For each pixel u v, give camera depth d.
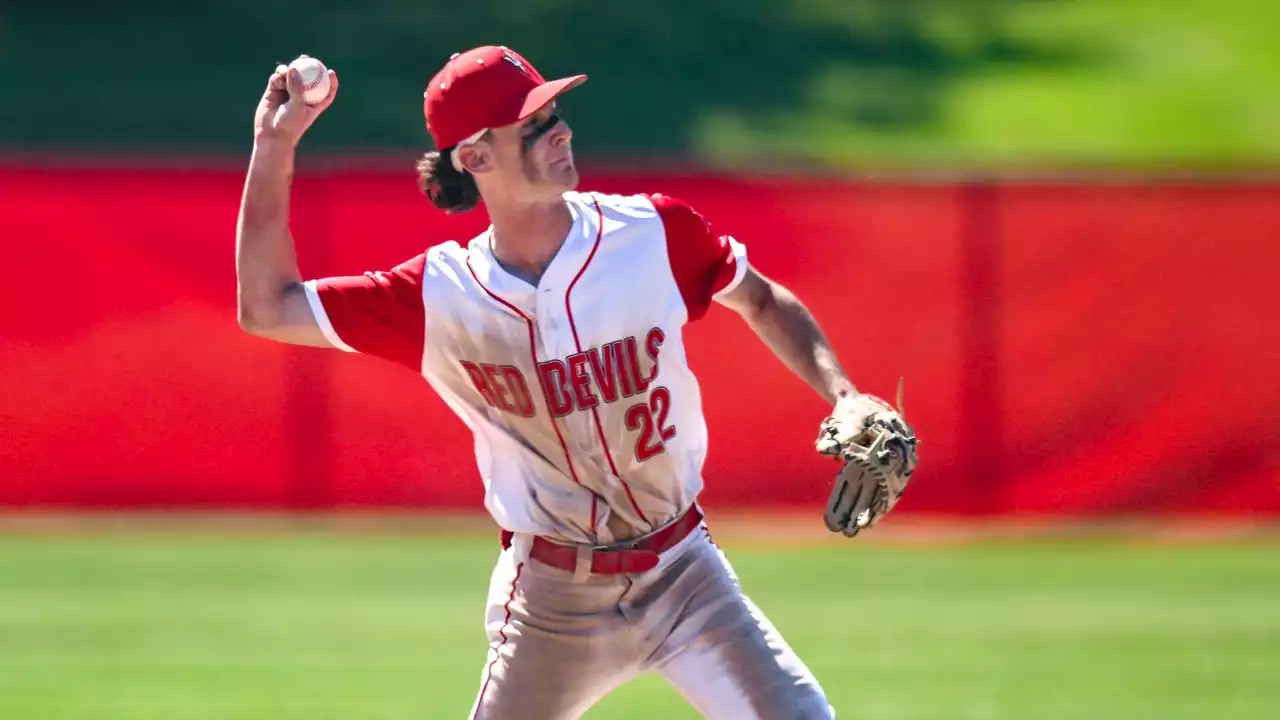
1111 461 37.91
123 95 77.56
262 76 80.44
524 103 13.12
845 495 13.51
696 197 38.34
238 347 37.59
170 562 34.38
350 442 37.72
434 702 23.52
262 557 34.91
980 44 90.25
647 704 24.02
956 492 37.94
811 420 37.69
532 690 14.28
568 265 13.41
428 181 14.06
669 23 88.12
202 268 37.56
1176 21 93.12
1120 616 29.25
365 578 32.84
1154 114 81.12
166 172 37.50
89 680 25.05
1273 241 37.84
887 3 93.62
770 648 13.97
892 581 32.66
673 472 13.99
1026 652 26.61
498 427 13.97
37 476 37.44
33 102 76.44
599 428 13.69
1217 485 37.75
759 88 83.00
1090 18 93.94
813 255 38.25
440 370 13.93
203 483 37.59
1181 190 38.03
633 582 13.95
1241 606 30.27
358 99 78.19
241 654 26.64
